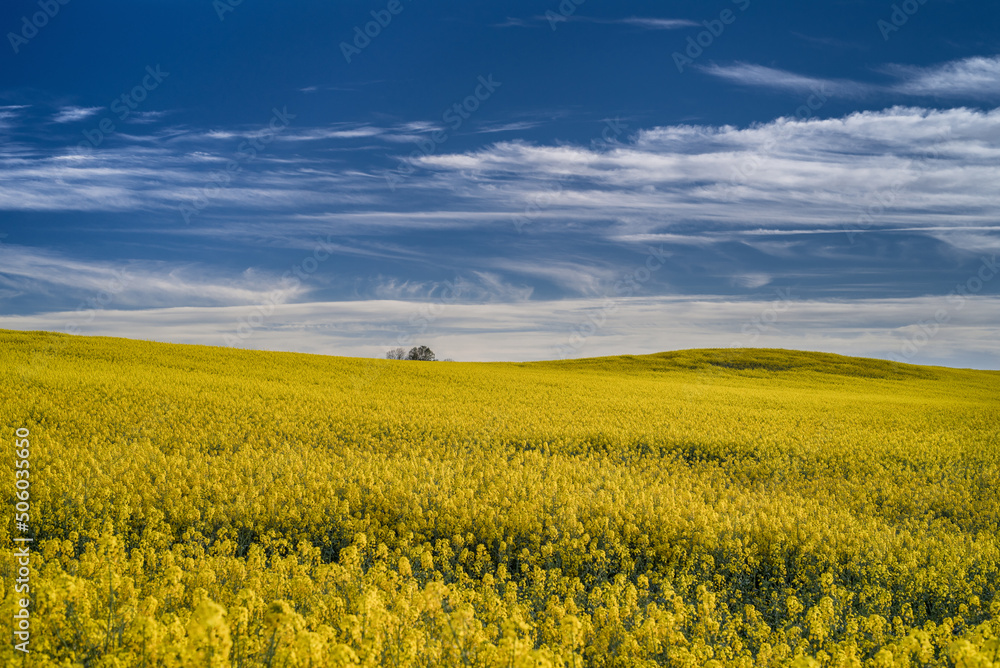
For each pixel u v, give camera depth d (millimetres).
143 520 11078
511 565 10523
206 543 10320
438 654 5137
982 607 9188
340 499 13094
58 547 8125
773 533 11570
